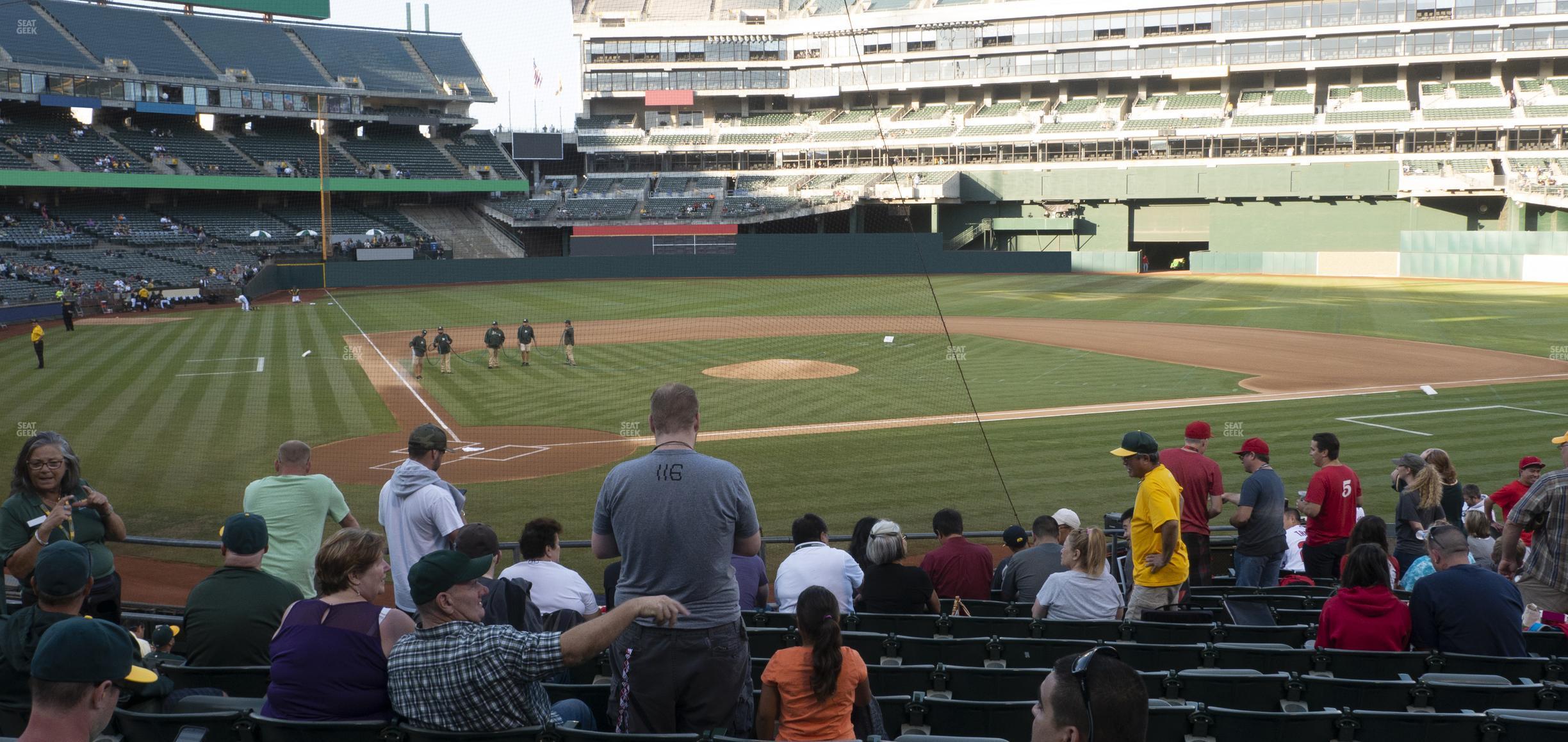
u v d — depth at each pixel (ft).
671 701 15.03
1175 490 25.57
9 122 189.98
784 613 23.18
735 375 93.50
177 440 67.10
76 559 14.49
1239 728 15.24
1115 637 22.25
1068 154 230.48
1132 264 215.72
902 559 24.26
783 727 15.60
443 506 22.00
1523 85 209.56
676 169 253.24
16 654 14.26
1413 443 63.41
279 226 207.51
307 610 14.97
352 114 226.38
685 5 252.62
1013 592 28.02
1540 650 22.08
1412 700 17.04
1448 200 205.98
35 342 97.81
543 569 21.42
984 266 218.38
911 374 93.35
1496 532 35.12
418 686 13.38
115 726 14.58
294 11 227.20
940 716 16.24
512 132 254.88
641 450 64.69
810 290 168.45
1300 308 144.87
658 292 171.01
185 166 197.36
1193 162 218.38
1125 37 229.66
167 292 162.40
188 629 18.11
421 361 94.99
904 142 238.07
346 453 64.13
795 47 249.14
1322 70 227.40
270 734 13.99
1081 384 87.56
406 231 219.61
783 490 53.47
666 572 14.87
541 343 117.70
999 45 237.25
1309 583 32.32
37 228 177.68
